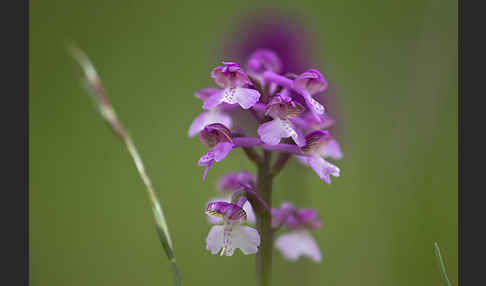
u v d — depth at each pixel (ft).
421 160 1.35
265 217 1.09
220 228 1.06
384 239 1.36
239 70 1.06
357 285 1.35
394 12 1.44
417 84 1.36
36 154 1.54
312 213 1.18
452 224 1.33
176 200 1.51
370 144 1.39
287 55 1.22
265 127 1.05
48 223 1.48
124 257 1.45
